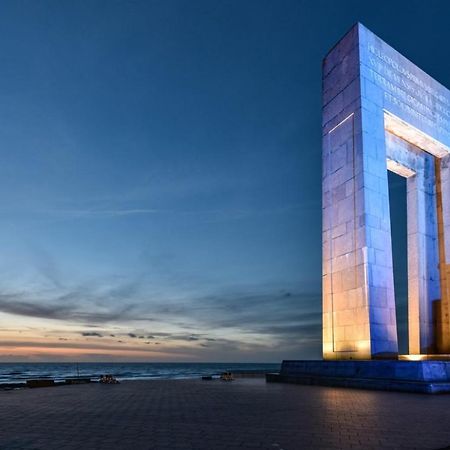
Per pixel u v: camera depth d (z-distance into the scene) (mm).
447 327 25766
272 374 23047
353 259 21609
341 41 25047
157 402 12250
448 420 8602
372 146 22531
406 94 25406
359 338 20547
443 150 27484
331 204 23797
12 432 7535
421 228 26719
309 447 6227
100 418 9102
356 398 12977
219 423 8336
